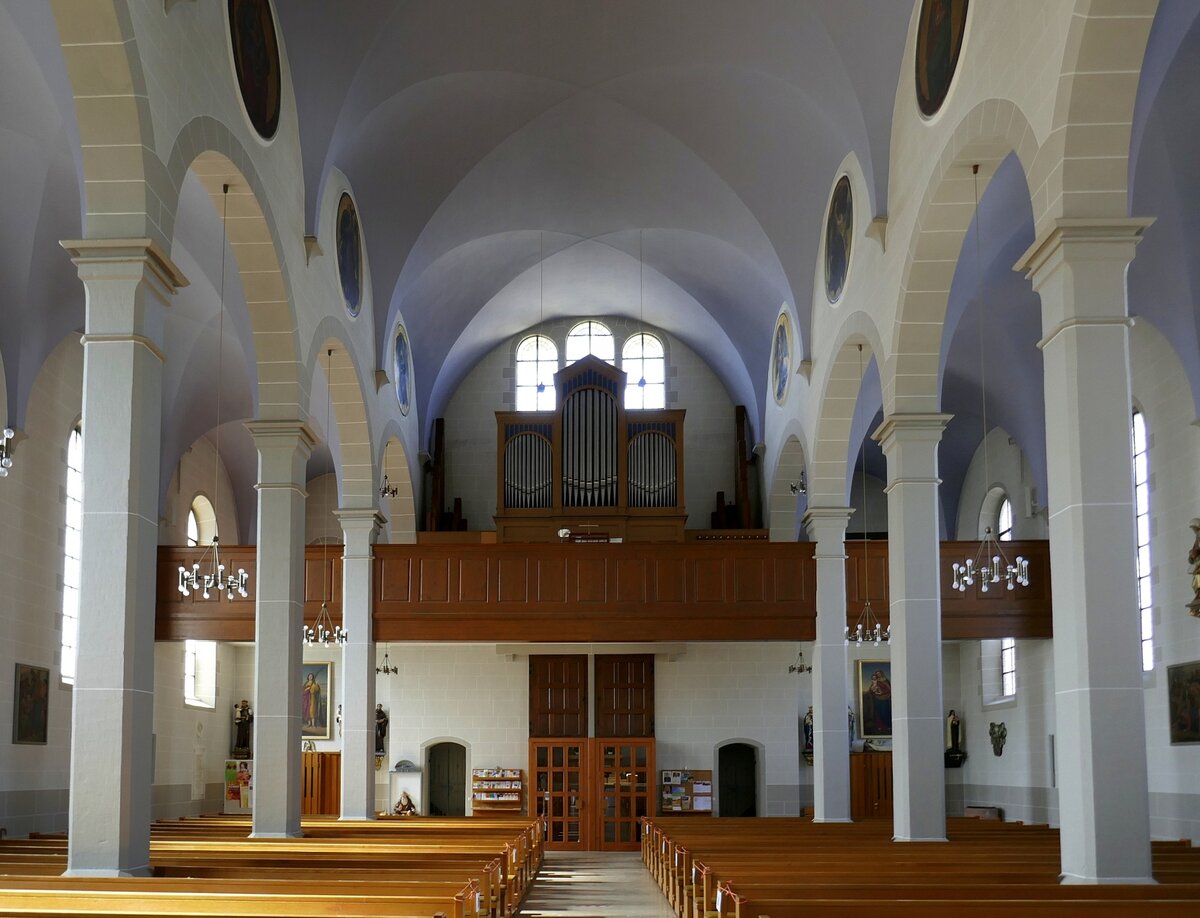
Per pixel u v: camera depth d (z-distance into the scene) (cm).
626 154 2278
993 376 2388
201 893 959
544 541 2714
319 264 1847
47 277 1762
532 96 2078
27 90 1463
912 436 1642
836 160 2006
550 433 2831
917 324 1616
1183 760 1883
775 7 1734
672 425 2836
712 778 2856
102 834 1067
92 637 1092
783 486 2705
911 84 1582
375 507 2272
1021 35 1189
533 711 2897
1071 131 1085
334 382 2130
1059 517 1101
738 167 2184
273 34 1588
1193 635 1856
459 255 2573
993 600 2286
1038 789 2498
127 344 1112
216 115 1347
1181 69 1399
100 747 1078
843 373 2078
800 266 2245
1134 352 2053
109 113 1105
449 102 2027
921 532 1641
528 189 2391
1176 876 1130
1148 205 1617
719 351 3034
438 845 1588
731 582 2261
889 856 1388
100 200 1127
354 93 1797
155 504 1151
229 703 3019
